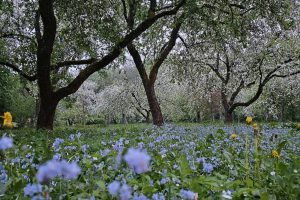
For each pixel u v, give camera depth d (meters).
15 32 17.70
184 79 24.39
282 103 34.88
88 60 16.69
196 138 9.38
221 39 15.36
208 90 30.50
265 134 11.32
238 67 24.92
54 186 2.89
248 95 34.09
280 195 3.49
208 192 3.20
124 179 3.17
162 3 18.62
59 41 18.31
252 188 3.35
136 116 54.09
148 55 21.72
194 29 15.12
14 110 37.00
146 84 19.66
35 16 16.67
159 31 19.94
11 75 23.31
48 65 14.97
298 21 20.38
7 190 2.99
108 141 7.74
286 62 23.23
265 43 22.23
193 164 4.24
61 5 15.48
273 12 14.60
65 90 15.38
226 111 26.12
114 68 19.77
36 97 28.75
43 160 3.93
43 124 15.38
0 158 3.97
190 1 13.18
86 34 16.12
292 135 11.18
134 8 17.28
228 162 4.84
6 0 14.87
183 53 21.98
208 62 27.02
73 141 6.21
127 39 15.27
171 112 44.56
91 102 54.53
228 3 14.34
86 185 3.07
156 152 5.45
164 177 3.58
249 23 15.95
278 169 3.83
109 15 15.62
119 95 44.00
